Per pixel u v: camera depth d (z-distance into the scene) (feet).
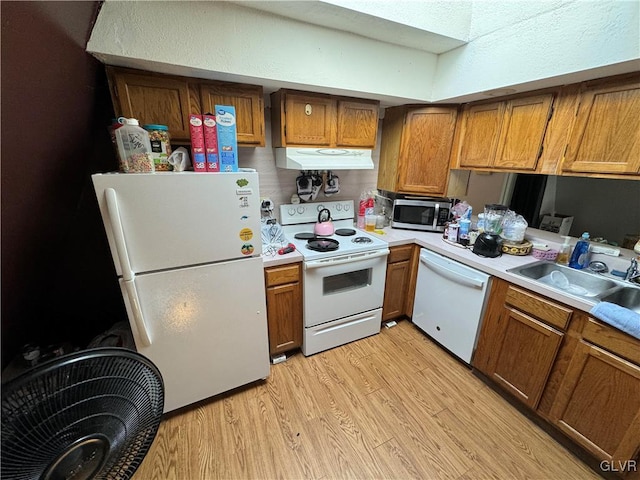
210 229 4.38
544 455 4.58
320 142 6.38
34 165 3.30
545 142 5.33
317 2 4.30
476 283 5.59
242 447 4.66
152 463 4.40
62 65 3.26
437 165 7.33
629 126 4.23
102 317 6.43
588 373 4.15
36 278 4.50
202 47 4.32
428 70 6.52
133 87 4.50
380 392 5.74
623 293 4.72
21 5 2.23
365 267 6.64
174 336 4.61
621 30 3.76
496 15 5.22
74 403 2.12
